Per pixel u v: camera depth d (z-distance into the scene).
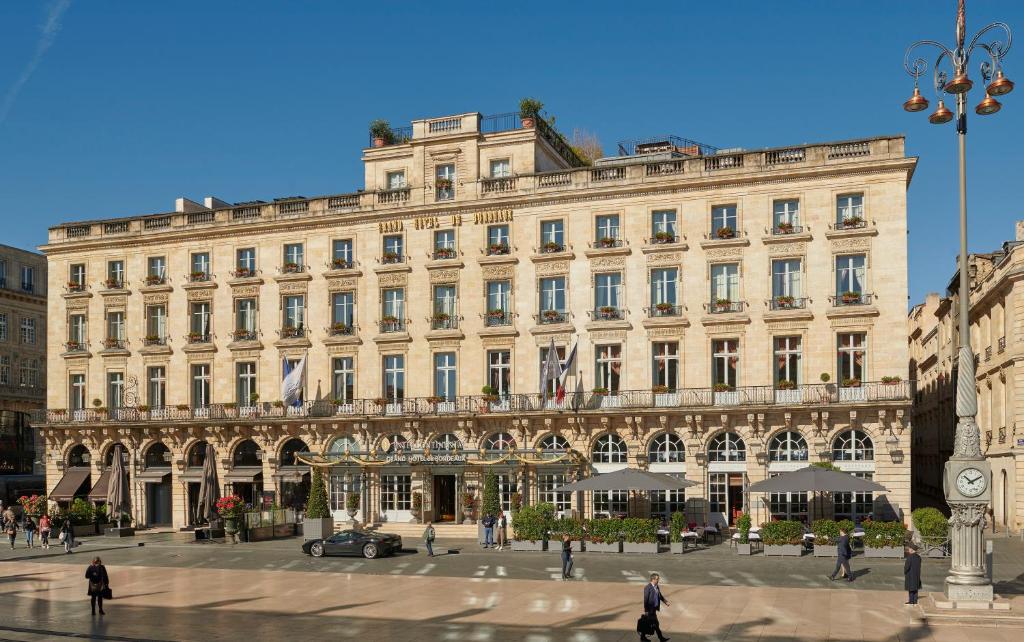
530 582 31.86
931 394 73.12
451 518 51.25
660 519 46.31
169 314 56.84
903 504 43.19
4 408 77.19
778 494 45.09
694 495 46.16
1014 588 28.30
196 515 55.22
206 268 56.66
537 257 49.81
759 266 46.53
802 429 44.94
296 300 54.66
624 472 42.12
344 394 53.31
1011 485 45.16
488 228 51.28
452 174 53.06
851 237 45.19
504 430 49.81
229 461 54.47
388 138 57.09
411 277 52.25
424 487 50.53
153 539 49.38
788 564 35.44
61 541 47.16
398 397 52.34
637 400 47.31
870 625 23.56
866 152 45.25
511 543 41.41
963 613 23.70
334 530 50.06
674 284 48.06
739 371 46.50
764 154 46.75
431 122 53.66
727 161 47.44
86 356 58.38
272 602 28.52
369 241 53.28
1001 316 48.12
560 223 50.19
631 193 48.72
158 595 30.19
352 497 50.09
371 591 30.42
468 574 34.12
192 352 56.03
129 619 25.86
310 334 53.78
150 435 56.22
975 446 24.89
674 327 47.53
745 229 46.91
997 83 23.81
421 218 52.31
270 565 37.88
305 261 54.34
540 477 48.78
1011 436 45.31
